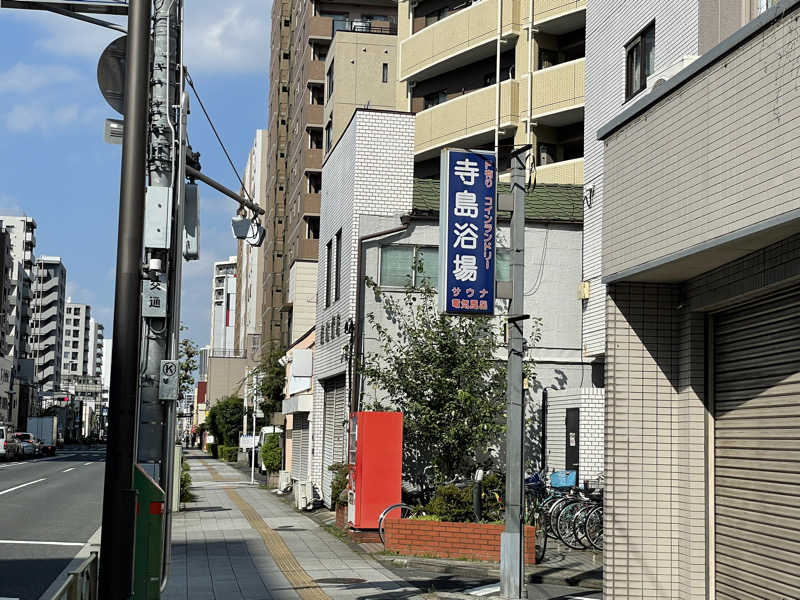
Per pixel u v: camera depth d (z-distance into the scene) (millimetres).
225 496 28188
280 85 73625
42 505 22703
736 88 7059
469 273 11992
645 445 8883
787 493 7293
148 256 8805
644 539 8766
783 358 7469
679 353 9000
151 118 8922
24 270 125062
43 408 128250
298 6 64000
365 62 49125
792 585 7145
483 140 31906
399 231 19703
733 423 8297
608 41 19828
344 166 21312
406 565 13477
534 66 30719
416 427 17234
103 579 6273
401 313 19359
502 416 17688
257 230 14281
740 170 6953
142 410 8773
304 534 17594
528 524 15180
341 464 19062
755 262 7508
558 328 20172
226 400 71562
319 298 24625
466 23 32562
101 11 7805
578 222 20469
